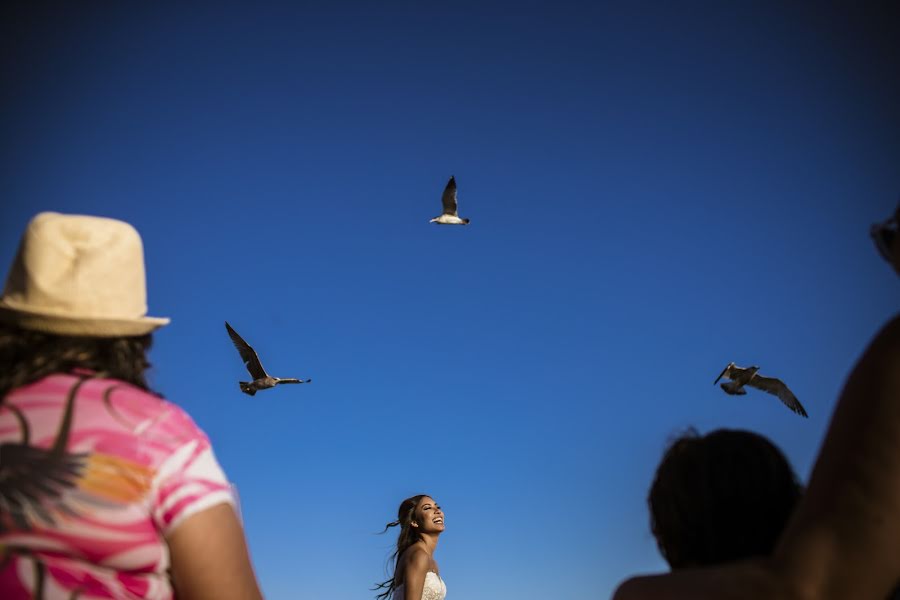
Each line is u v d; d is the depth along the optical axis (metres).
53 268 2.35
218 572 2.18
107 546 2.08
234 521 2.26
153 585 2.15
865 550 1.44
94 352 2.38
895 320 1.57
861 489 1.45
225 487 2.28
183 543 2.15
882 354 1.52
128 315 2.45
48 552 2.04
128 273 2.45
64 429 2.14
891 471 1.44
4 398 2.19
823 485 1.51
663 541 2.17
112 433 2.16
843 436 1.51
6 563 1.99
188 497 2.17
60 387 2.22
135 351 2.47
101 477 2.10
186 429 2.31
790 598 1.47
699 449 2.13
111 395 2.25
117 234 2.45
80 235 2.40
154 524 2.16
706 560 2.05
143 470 2.15
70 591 2.02
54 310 2.32
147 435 2.20
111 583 2.09
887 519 1.43
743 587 1.54
